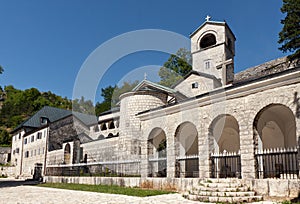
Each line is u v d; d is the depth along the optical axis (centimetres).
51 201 939
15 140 4434
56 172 2294
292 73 988
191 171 1434
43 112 4391
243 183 1068
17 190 1480
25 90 8400
